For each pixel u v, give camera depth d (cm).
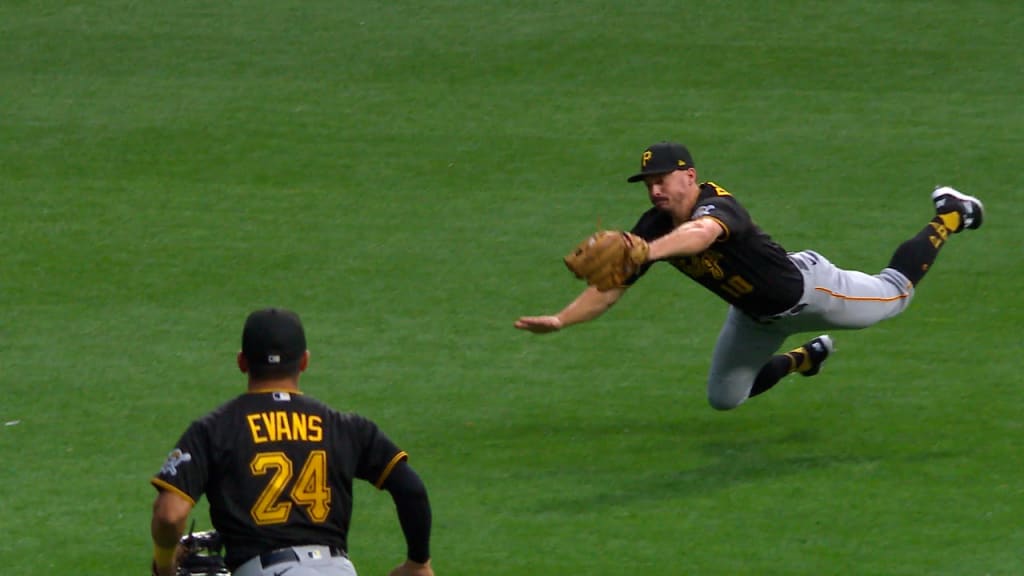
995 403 3609
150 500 3111
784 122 6047
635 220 5081
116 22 7212
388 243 4916
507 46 6912
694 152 5741
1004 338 4078
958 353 3978
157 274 4653
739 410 3628
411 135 5981
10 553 2834
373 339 4134
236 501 1847
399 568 1969
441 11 7325
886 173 5500
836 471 3209
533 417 3597
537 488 3152
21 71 6681
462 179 5528
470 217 5144
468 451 3375
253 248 4875
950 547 2802
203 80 6581
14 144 5897
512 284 4559
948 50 6806
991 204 5184
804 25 7081
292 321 1912
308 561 1841
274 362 1892
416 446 3406
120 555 2828
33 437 3466
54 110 6250
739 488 3128
